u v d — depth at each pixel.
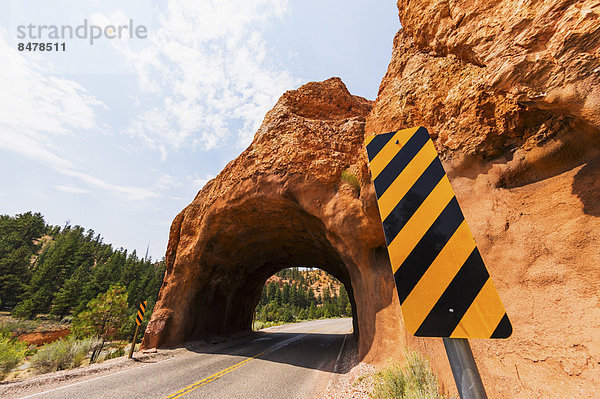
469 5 3.78
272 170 11.42
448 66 5.49
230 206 12.83
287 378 7.52
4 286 53.16
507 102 3.96
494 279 3.53
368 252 8.97
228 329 19.78
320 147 11.27
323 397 5.79
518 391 2.67
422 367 4.16
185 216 16.69
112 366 9.14
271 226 14.21
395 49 7.77
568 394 2.26
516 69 2.73
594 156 3.01
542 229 3.22
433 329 0.89
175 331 13.81
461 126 4.78
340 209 9.53
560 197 3.20
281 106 13.55
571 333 2.47
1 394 6.31
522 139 3.91
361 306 9.36
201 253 14.76
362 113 14.28
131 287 62.19
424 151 1.34
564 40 2.35
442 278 0.99
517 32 2.80
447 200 1.18
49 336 33.22
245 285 22.50
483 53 3.46
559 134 3.38
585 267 2.64
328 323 40.78
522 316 2.98
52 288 54.72
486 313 0.89
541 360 2.60
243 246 16.58
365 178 8.07
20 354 9.82
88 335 17.12
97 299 18.39
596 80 2.22
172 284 15.10
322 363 9.61
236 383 7.05
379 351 7.28
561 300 2.70
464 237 1.06
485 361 3.17
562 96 2.44
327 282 142.38
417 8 5.70
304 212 11.77
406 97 6.36
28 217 88.88
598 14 2.14
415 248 1.08
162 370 8.67
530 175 3.75
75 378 7.71
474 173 4.53
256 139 13.48
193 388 6.66
